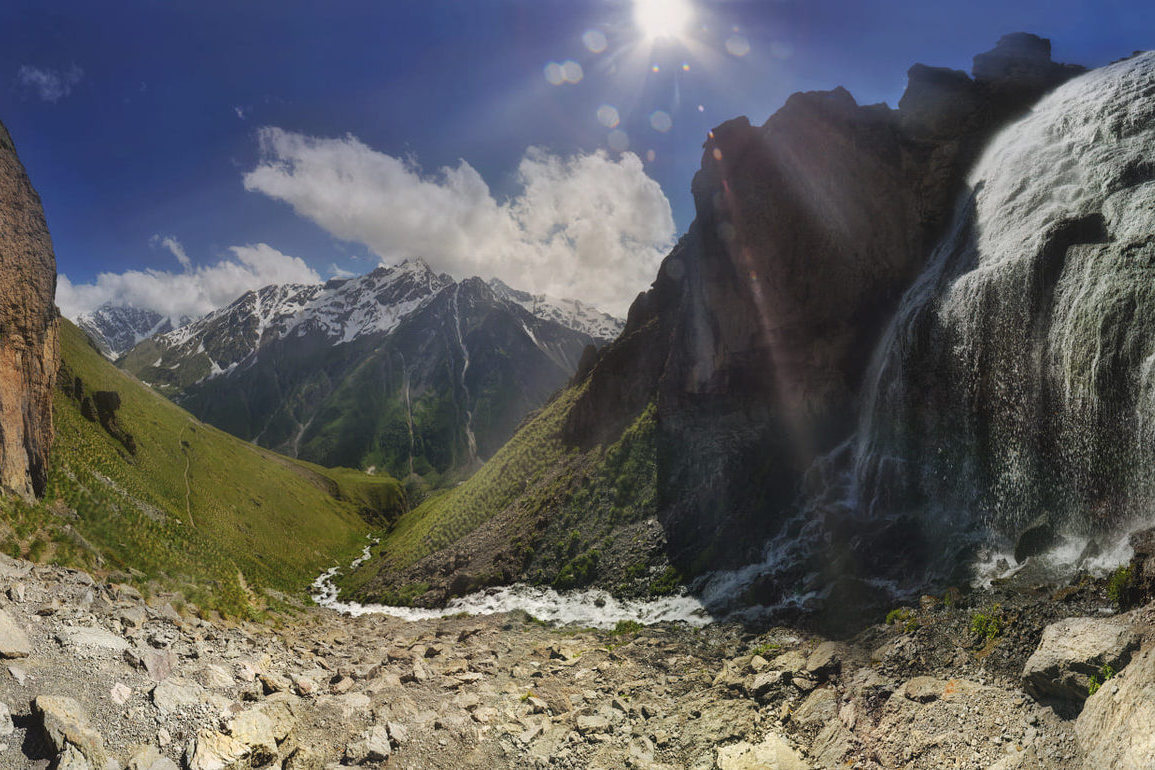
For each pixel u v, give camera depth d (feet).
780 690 62.90
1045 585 65.00
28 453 94.27
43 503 95.61
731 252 151.23
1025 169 107.76
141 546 113.29
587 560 140.15
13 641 43.91
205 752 40.45
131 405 314.76
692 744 54.70
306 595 212.84
